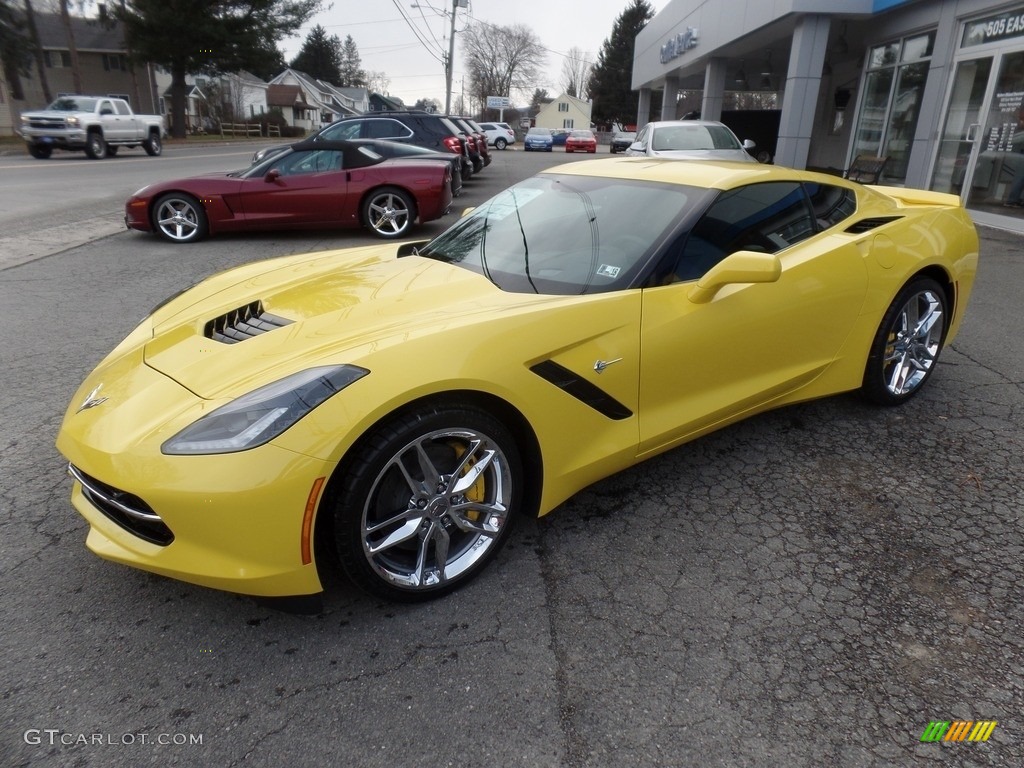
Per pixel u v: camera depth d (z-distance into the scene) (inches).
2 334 194.1
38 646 83.3
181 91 1632.6
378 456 79.9
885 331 136.9
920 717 73.6
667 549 102.0
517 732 72.0
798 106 510.6
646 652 82.7
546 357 92.2
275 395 78.5
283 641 84.7
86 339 190.5
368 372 79.8
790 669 80.0
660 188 120.3
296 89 3068.4
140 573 97.0
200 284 129.3
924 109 430.3
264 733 71.9
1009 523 107.9
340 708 75.0
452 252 125.4
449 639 85.1
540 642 84.5
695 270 109.0
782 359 121.2
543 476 96.6
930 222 145.5
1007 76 361.7
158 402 84.5
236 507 74.8
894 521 108.6
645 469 124.6
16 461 125.5
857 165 528.4
